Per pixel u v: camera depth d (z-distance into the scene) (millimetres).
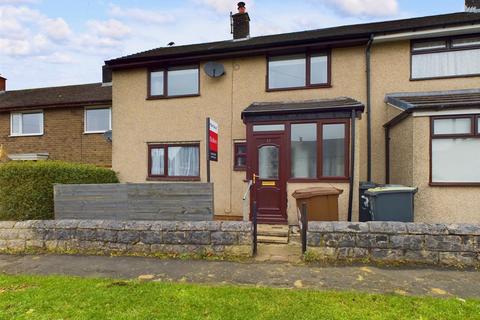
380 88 8961
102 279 4391
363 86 9016
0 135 15117
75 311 3363
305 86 9320
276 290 3883
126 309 3398
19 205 6918
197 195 6355
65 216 6957
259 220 7969
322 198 6531
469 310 3297
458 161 6875
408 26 9023
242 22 12500
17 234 6008
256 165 8094
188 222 5582
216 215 9641
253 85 9703
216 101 9953
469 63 8508
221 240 5367
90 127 14055
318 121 7668
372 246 4957
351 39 8828
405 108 7199
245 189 8367
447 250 4785
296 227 7441
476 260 4707
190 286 4051
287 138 7879
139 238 5605
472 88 8383
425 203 6973
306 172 7820
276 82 9617
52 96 15422
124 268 4910
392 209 6223
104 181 9430
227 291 3854
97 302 3574
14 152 14812
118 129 10789
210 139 6574
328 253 5043
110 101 13367
